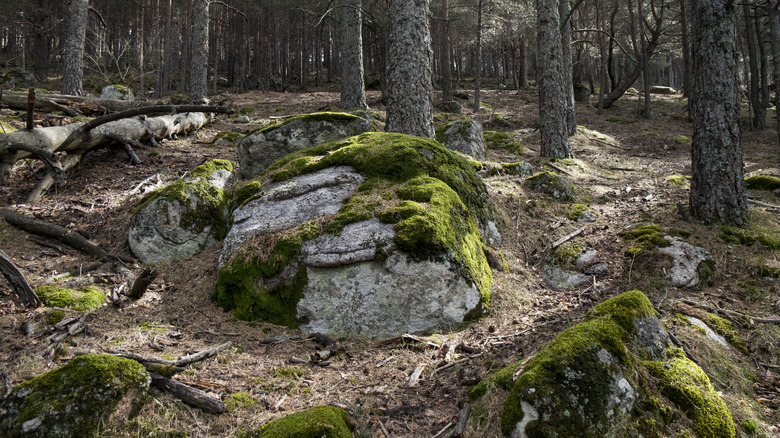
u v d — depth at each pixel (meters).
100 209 6.43
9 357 3.26
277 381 3.37
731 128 5.61
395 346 3.87
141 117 9.12
